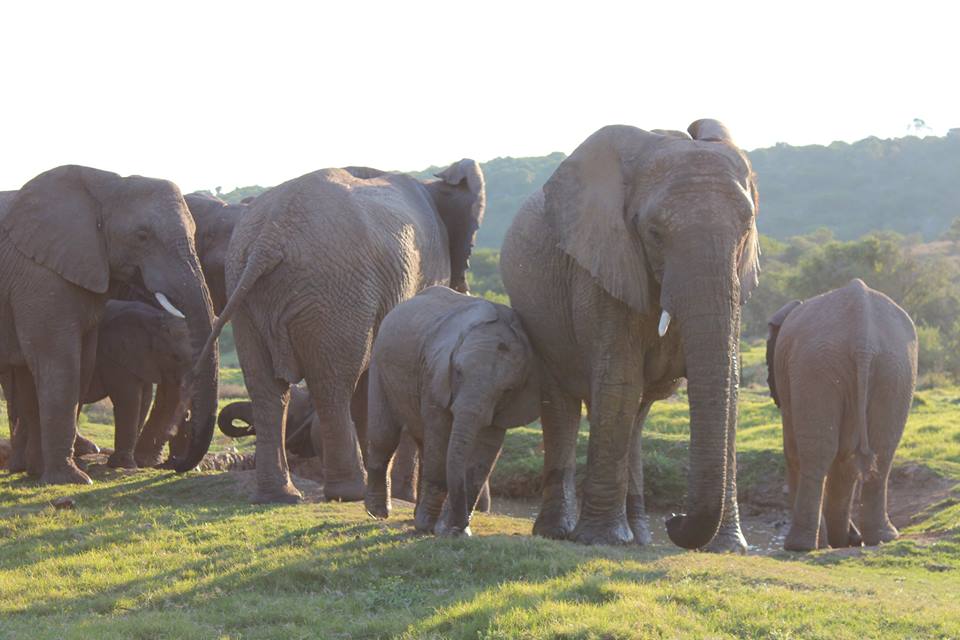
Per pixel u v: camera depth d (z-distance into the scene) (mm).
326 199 13250
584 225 10109
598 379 10367
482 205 16031
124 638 7609
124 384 16578
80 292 14906
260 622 8102
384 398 11430
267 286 13094
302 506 12617
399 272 13625
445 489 10562
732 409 10094
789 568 9656
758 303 69375
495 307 10773
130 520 11828
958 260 107375
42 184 14867
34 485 14617
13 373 16594
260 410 13352
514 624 7516
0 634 7797
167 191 15023
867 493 12906
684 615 7770
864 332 12102
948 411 25891
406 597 8539
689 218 9398
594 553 9602
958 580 10336
